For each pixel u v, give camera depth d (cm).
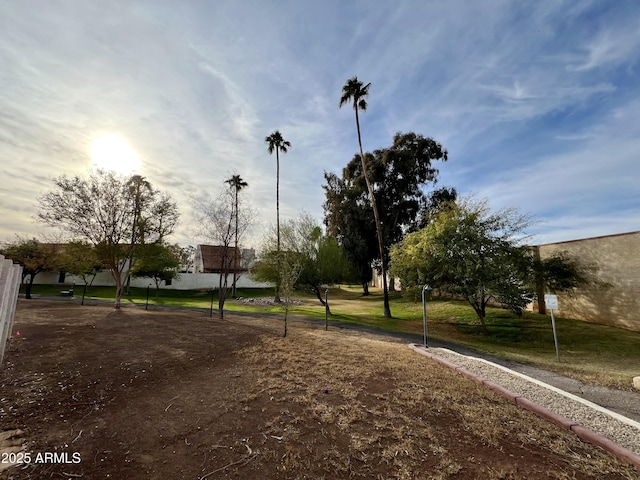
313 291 1931
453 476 285
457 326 1625
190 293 3403
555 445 353
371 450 322
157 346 753
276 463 294
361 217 3109
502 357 942
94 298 2345
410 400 459
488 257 1388
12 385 460
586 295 1591
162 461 289
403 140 2939
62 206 1448
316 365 621
